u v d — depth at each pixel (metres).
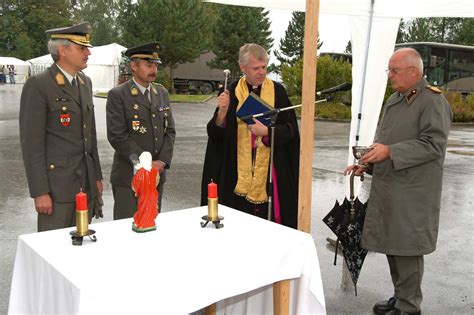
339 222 3.38
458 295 3.76
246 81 3.36
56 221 3.05
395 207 3.06
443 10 3.84
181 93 34.22
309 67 2.56
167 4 30.72
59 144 3.03
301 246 2.23
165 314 1.82
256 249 2.08
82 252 1.96
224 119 3.35
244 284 2.04
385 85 4.25
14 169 8.00
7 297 3.47
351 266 3.40
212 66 34.56
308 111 2.61
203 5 35.44
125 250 2.00
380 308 3.42
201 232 2.27
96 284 1.68
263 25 35.38
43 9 55.19
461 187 7.71
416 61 2.97
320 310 2.31
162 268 1.85
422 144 2.91
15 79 45.34
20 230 5.00
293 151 3.38
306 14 2.54
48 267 1.86
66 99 3.04
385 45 4.13
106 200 6.29
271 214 3.34
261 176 3.32
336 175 8.27
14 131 12.48
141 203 2.24
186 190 7.01
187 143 11.47
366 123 4.32
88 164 3.16
